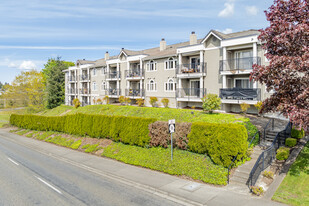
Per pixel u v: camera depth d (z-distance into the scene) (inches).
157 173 482.6
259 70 438.9
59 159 649.6
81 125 838.5
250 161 467.8
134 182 437.4
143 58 1242.0
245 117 729.0
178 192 381.4
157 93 1192.8
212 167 453.7
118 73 1439.5
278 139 506.0
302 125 363.9
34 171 530.3
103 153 651.5
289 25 422.6
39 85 1838.1
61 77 2117.4
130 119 653.9
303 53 404.8
